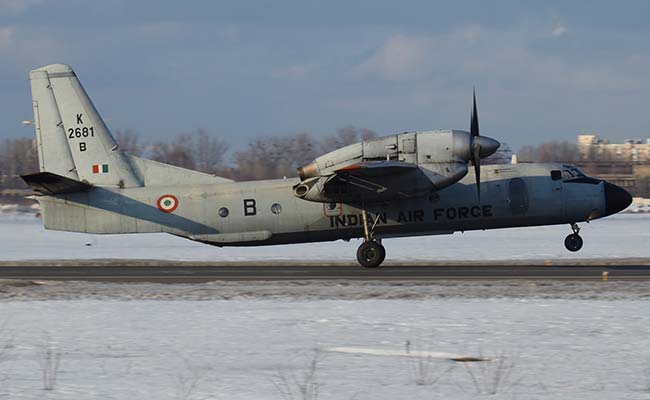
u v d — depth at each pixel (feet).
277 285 244.83
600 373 133.39
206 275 278.05
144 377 131.44
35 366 139.74
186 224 314.55
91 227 318.04
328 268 304.91
